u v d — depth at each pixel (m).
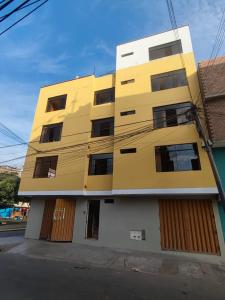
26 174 16.83
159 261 10.04
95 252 11.64
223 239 10.87
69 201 15.16
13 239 15.48
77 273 7.98
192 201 12.09
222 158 11.65
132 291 6.29
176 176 12.09
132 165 13.30
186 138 12.84
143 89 15.23
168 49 16.20
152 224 12.47
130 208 13.29
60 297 5.55
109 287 6.53
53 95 18.91
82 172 14.91
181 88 14.23
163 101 14.35
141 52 16.75
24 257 10.68
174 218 12.16
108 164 15.04
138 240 12.43
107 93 17.45
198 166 12.19
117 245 12.81
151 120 14.09
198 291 6.55
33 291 5.89
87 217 14.58
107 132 16.06
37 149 17.33
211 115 12.16
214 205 11.55
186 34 15.93
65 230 14.46
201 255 10.95
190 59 14.81
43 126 18.16
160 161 13.09
